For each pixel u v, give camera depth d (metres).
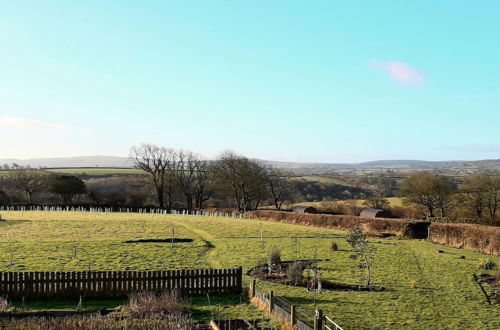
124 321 18.14
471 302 24.80
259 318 20.36
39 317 19.02
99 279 23.30
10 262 33.94
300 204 115.94
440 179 86.38
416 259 38.56
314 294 24.44
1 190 112.62
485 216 80.50
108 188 126.56
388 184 135.62
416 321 21.16
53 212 92.94
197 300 23.47
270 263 31.48
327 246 45.06
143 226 62.78
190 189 122.19
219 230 59.56
